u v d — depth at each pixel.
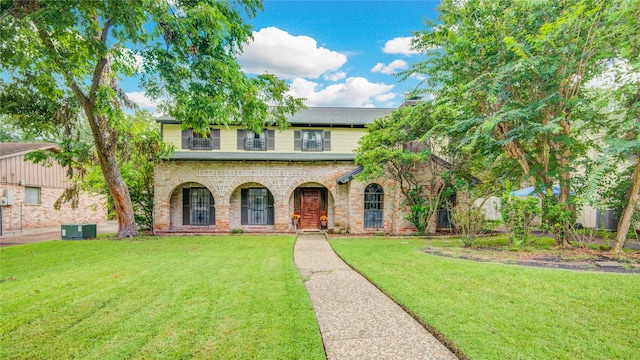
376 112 17.95
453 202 14.48
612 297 4.53
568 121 8.34
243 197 15.48
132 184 14.19
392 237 12.73
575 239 9.04
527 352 3.13
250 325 3.82
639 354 3.10
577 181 8.65
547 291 4.88
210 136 15.27
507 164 10.79
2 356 3.15
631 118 7.45
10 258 8.12
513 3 7.74
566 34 7.47
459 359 3.10
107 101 10.25
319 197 15.67
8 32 6.38
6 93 10.11
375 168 12.34
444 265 6.72
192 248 9.70
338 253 8.76
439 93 9.88
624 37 6.98
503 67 7.73
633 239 10.41
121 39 8.13
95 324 3.88
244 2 9.24
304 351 3.21
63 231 12.19
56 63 9.01
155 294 5.01
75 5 5.82
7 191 16.83
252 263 7.39
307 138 15.81
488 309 4.25
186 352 3.19
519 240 8.45
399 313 4.32
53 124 11.05
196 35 8.91
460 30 8.52
